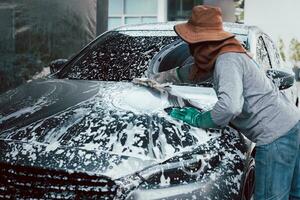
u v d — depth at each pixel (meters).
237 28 4.34
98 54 4.25
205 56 2.77
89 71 4.08
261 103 2.84
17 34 6.60
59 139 2.73
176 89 3.47
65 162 2.56
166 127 2.84
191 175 2.62
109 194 2.49
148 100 3.21
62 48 7.41
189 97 3.32
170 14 17.12
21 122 2.95
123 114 2.96
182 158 2.65
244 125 2.92
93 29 8.16
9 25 6.47
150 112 3.01
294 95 5.54
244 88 2.79
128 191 2.47
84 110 3.03
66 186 2.53
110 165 2.54
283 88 3.46
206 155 2.72
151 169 2.55
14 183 2.61
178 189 2.55
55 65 4.45
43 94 3.45
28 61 6.79
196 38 2.74
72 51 7.63
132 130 2.79
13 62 6.56
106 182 2.49
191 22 2.80
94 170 2.51
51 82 3.81
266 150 2.89
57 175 2.55
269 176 2.92
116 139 2.71
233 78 2.66
